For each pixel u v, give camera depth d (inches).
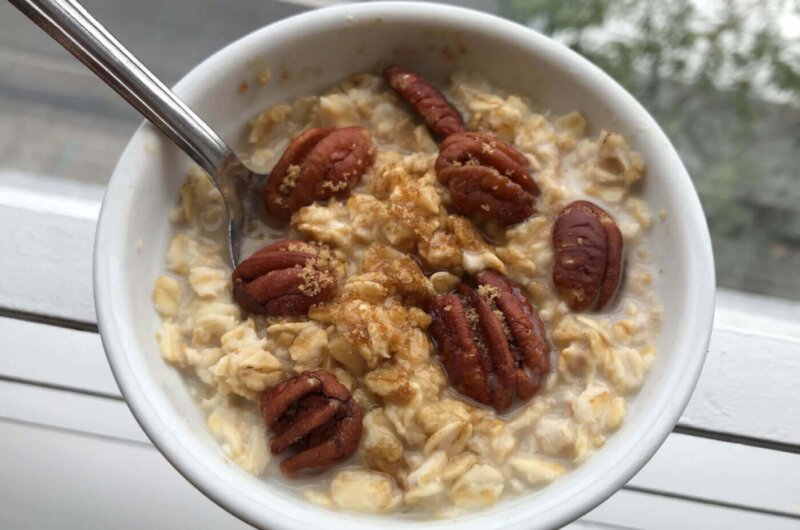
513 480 10.1
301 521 9.4
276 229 11.3
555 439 10.2
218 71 11.1
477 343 10.4
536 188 11.1
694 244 10.6
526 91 11.7
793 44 13.9
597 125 11.4
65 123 13.7
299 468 10.1
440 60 11.8
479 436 10.3
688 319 10.3
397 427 10.1
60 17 9.9
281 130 11.7
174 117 10.5
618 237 10.8
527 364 10.4
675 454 12.6
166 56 13.5
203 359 10.5
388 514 9.9
